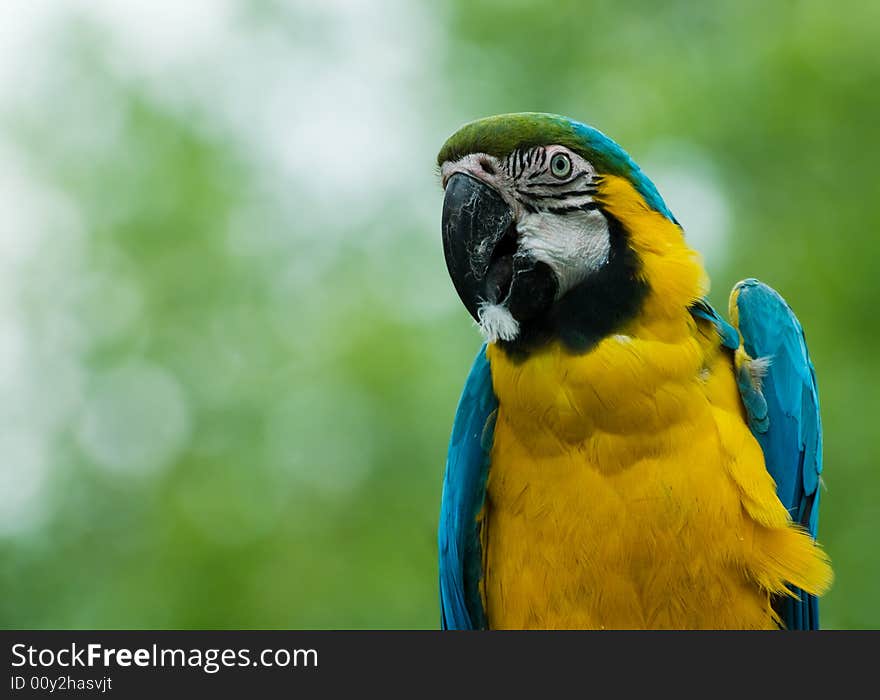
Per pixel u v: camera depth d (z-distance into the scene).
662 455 4.36
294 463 10.32
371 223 11.40
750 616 4.45
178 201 11.75
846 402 8.87
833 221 9.80
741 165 10.19
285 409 10.64
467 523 4.90
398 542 9.70
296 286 11.37
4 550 10.74
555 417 4.42
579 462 4.43
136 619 9.77
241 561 9.96
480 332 4.66
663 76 10.86
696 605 4.42
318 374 10.55
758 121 10.20
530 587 4.57
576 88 11.20
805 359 5.01
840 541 8.59
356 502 9.92
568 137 4.67
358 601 9.57
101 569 10.54
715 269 9.85
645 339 4.41
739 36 10.78
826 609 8.56
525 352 4.52
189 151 11.96
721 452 4.38
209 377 11.10
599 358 4.36
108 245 11.79
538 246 4.57
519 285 4.55
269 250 11.56
